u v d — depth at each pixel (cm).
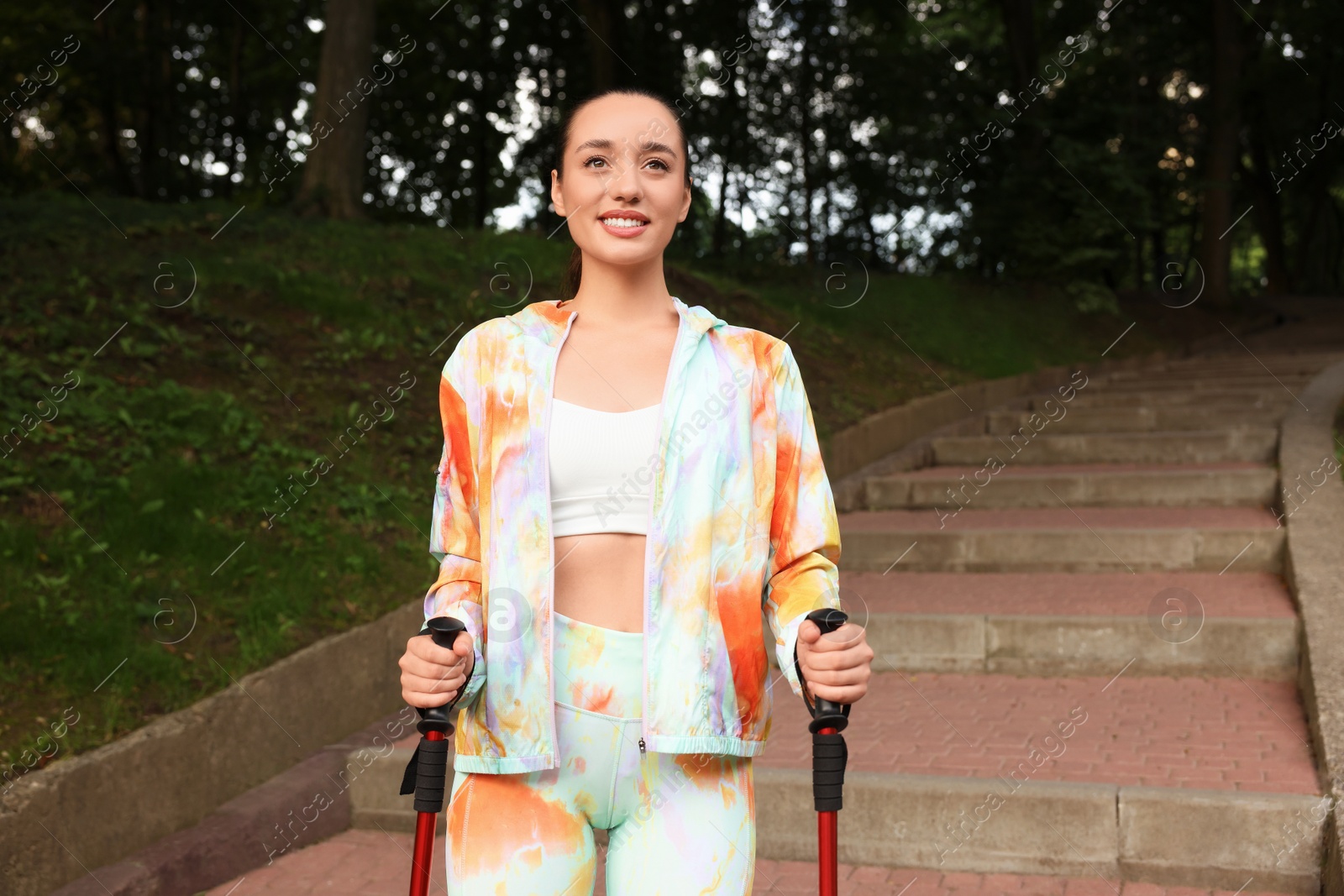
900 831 346
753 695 163
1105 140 1739
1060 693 462
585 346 167
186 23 2291
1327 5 2061
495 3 2158
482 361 167
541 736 157
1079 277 1692
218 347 638
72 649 360
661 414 161
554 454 161
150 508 445
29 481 441
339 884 337
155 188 2153
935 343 1224
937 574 629
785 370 171
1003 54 1988
